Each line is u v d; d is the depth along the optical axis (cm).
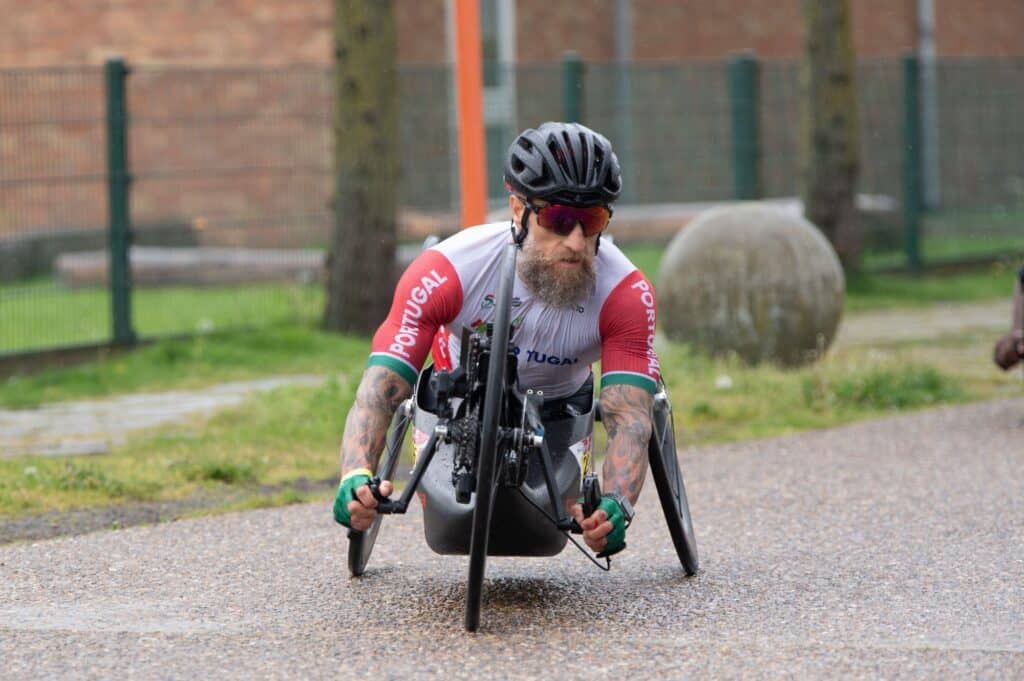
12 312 3030
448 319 1138
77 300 3122
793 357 2653
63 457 1956
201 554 1409
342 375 2383
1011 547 1423
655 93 4722
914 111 4450
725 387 2414
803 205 4084
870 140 4553
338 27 3158
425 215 3881
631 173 4678
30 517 1579
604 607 1212
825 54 4000
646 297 1149
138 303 3416
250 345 2989
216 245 3734
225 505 1653
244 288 3425
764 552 1418
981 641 1111
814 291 2644
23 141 3731
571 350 1148
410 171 3866
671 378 2459
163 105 4569
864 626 1155
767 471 1842
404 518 1568
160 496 1711
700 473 1838
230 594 1260
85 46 4781
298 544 1452
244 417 2211
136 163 4503
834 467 1862
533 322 1127
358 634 1134
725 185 4741
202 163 4431
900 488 1722
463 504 1127
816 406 2345
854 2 6212
